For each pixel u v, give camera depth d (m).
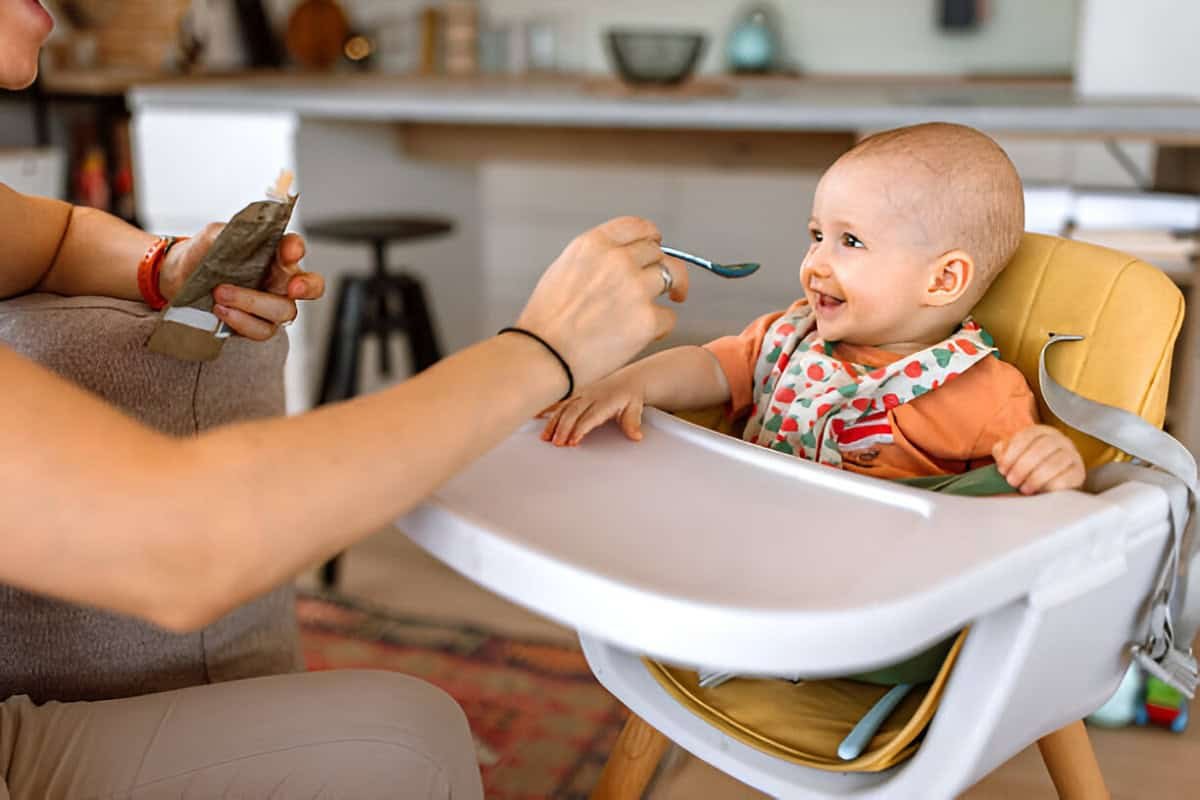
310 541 0.64
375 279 2.40
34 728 0.88
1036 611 0.71
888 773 0.84
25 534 0.61
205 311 0.96
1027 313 1.02
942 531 0.71
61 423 0.62
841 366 1.01
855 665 0.61
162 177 2.89
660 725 0.95
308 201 2.84
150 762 0.85
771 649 0.60
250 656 1.18
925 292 0.97
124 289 1.11
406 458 0.66
